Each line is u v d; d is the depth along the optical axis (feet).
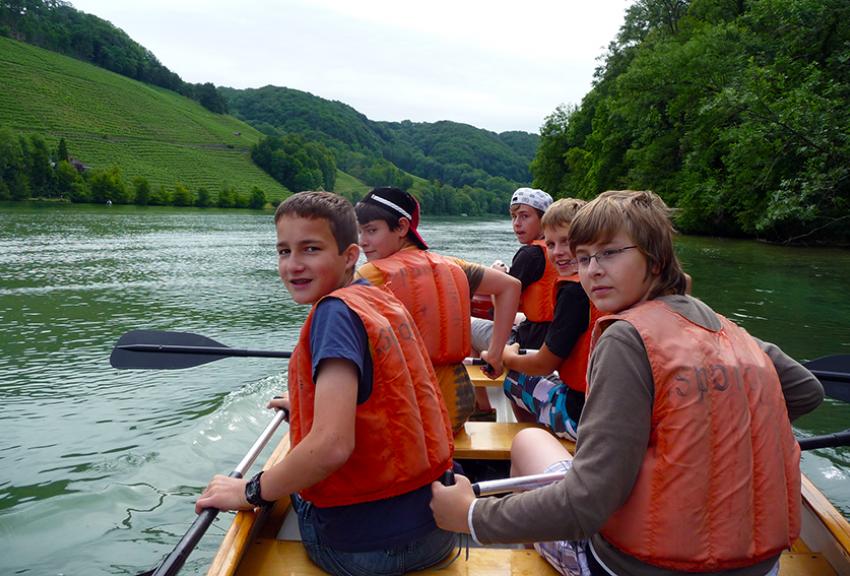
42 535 10.61
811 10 63.10
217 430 15.07
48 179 227.61
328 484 5.42
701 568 4.42
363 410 5.26
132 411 16.40
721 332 4.80
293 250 5.69
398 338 5.57
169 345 12.03
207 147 350.64
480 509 5.00
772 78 60.90
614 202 4.99
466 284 8.80
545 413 9.32
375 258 9.02
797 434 15.58
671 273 5.07
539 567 6.08
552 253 8.65
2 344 23.77
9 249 61.93
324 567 5.89
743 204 71.20
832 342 25.66
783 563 6.38
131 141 317.01
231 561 5.84
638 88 83.56
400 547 5.52
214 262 54.44
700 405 4.39
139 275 44.45
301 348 5.37
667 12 115.55
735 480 4.40
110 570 9.73
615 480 4.32
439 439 5.71
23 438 14.57
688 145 82.02
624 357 4.46
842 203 57.82
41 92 320.09
